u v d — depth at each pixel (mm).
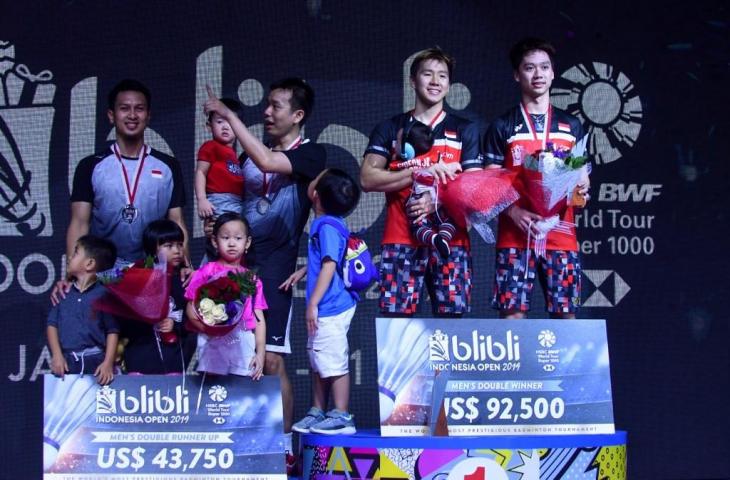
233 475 5547
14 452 7219
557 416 5664
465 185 5859
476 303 7516
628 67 7582
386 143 6203
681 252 7516
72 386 5570
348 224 7500
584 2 7594
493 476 5414
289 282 6133
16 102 7445
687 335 7480
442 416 5547
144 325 5973
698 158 7559
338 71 7543
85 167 6488
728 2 7609
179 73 7504
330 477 5527
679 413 7430
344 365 5855
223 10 7535
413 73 6219
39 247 7379
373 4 7566
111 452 5539
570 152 5906
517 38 7578
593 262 7461
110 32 7488
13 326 7305
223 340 5617
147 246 6023
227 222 5766
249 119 7504
